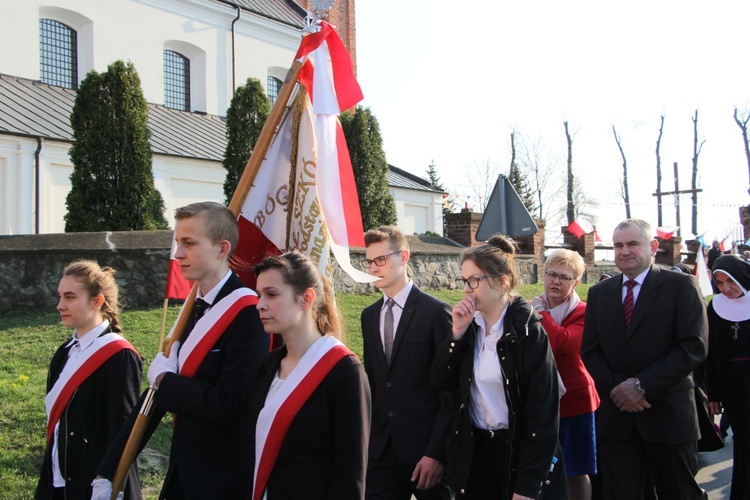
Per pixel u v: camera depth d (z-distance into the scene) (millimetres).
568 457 4793
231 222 3289
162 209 13000
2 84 16438
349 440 2791
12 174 14070
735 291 5559
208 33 21828
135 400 3684
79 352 3705
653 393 4496
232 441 3080
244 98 14391
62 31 18625
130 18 19766
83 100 12148
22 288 10516
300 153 3992
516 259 17141
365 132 17297
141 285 10930
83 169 12031
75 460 3582
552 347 4773
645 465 4777
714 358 5668
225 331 3100
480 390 3730
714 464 7102
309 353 2855
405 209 22984
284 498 2793
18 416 6059
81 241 10836
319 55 3975
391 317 4352
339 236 3971
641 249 4820
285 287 2852
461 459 3725
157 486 5242
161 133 17859
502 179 7211
